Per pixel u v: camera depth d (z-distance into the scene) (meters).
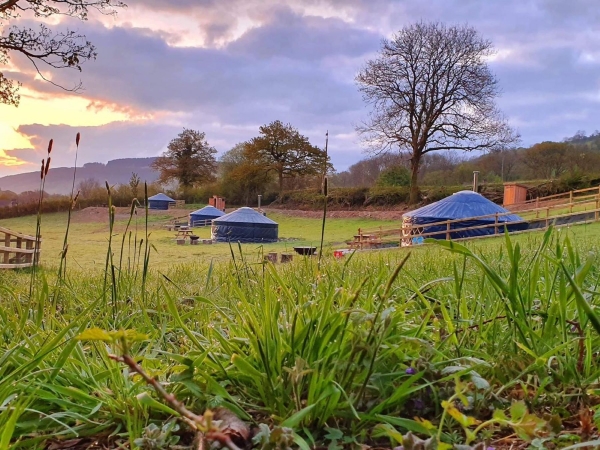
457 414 0.77
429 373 1.17
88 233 38.78
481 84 39.53
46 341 1.43
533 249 3.52
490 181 48.06
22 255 12.41
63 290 2.93
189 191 68.69
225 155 71.94
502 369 1.36
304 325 1.28
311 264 3.01
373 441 1.06
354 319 1.14
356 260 4.12
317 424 1.10
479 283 2.01
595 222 18.02
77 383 1.29
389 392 1.20
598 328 0.95
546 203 31.81
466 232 25.36
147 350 1.52
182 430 1.09
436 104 40.94
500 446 1.01
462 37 39.28
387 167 52.78
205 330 1.82
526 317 1.51
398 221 44.34
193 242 32.97
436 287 2.32
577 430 1.04
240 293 1.41
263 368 1.26
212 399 1.13
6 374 1.35
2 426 1.00
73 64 12.84
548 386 1.28
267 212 56.53
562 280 1.37
